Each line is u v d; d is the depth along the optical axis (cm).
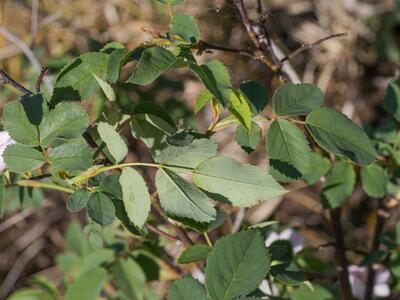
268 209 65
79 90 33
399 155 41
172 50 32
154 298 49
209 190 30
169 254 49
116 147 30
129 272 45
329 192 41
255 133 33
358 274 50
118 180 31
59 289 64
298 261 46
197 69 30
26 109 31
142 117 36
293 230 50
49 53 73
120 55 32
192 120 58
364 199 70
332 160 41
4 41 73
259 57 38
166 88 59
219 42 70
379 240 45
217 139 74
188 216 29
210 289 29
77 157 31
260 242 30
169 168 30
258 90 34
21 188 43
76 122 31
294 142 32
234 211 56
